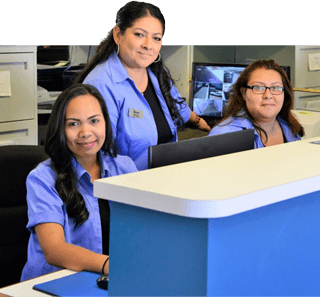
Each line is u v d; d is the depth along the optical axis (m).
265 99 2.41
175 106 2.85
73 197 1.78
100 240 1.84
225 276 0.94
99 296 1.36
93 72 2.65
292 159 1.22
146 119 2.67
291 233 1.07
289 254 1.07
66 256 1.61
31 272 1.77
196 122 3.25
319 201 1.13
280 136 2.54
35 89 3.26
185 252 0.93
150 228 0.97
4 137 3.17
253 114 2.46
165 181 0.99
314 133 2.99
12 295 1.39
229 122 2.47
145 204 0.93
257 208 0.98
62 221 1.75
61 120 1.80
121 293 1.04
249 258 0.98
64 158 1.81
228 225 0.93
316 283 1.16
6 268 1.96
